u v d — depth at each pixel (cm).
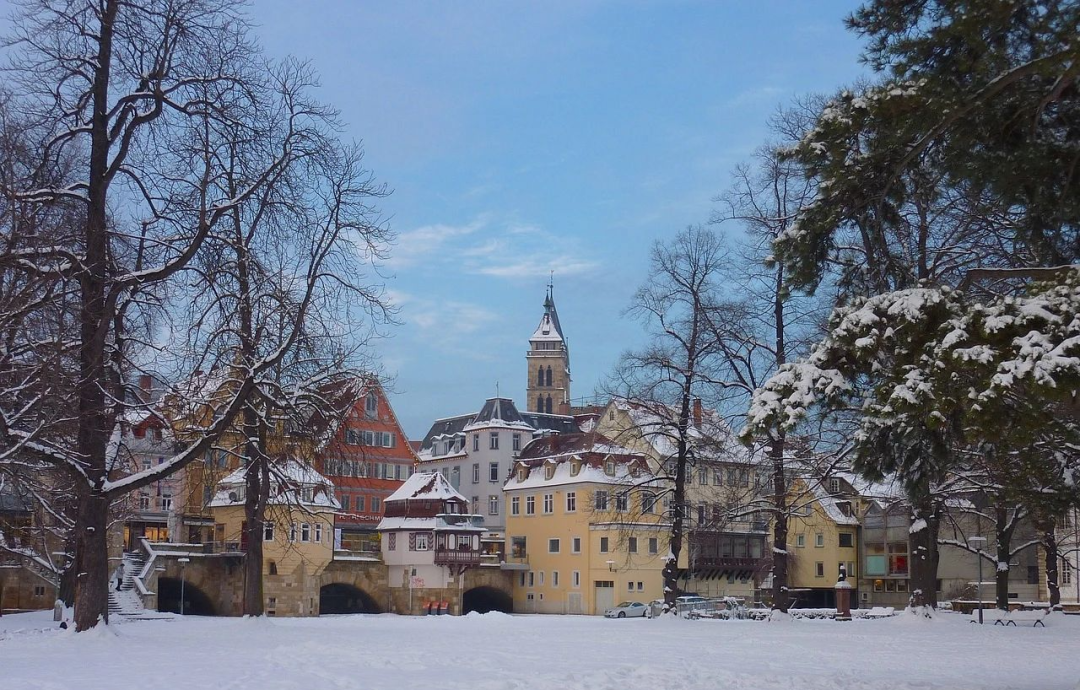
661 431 4853
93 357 2777
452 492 9138
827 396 1525
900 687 1798
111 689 1642
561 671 2003
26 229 2661
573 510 9019
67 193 2795
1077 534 5431
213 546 7919
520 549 9588
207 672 1927
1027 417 1389
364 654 2367
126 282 2838
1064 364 1277
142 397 3269
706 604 7212
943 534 8300
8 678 1805
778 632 3612
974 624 3931
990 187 1681
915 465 1772
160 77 2912
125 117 2911
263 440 3859
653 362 4728
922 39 1513
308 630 3538
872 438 1742
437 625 4109
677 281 4712
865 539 9600
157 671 1942
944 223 3072
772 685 1803
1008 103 1542
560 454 9438
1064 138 1580
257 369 3039
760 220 4266
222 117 2991
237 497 7869
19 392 2838
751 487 4572
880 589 9481
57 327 2858
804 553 9325
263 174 3061
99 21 2883
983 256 2334
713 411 4769
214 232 3097
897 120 1531
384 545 9019
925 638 3291
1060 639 3250
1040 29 1454
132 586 6969
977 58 1484
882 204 1708
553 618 5078
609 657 2400
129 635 3034
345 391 3816
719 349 4528
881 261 1830
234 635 3131
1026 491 2008
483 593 10012
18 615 5100
